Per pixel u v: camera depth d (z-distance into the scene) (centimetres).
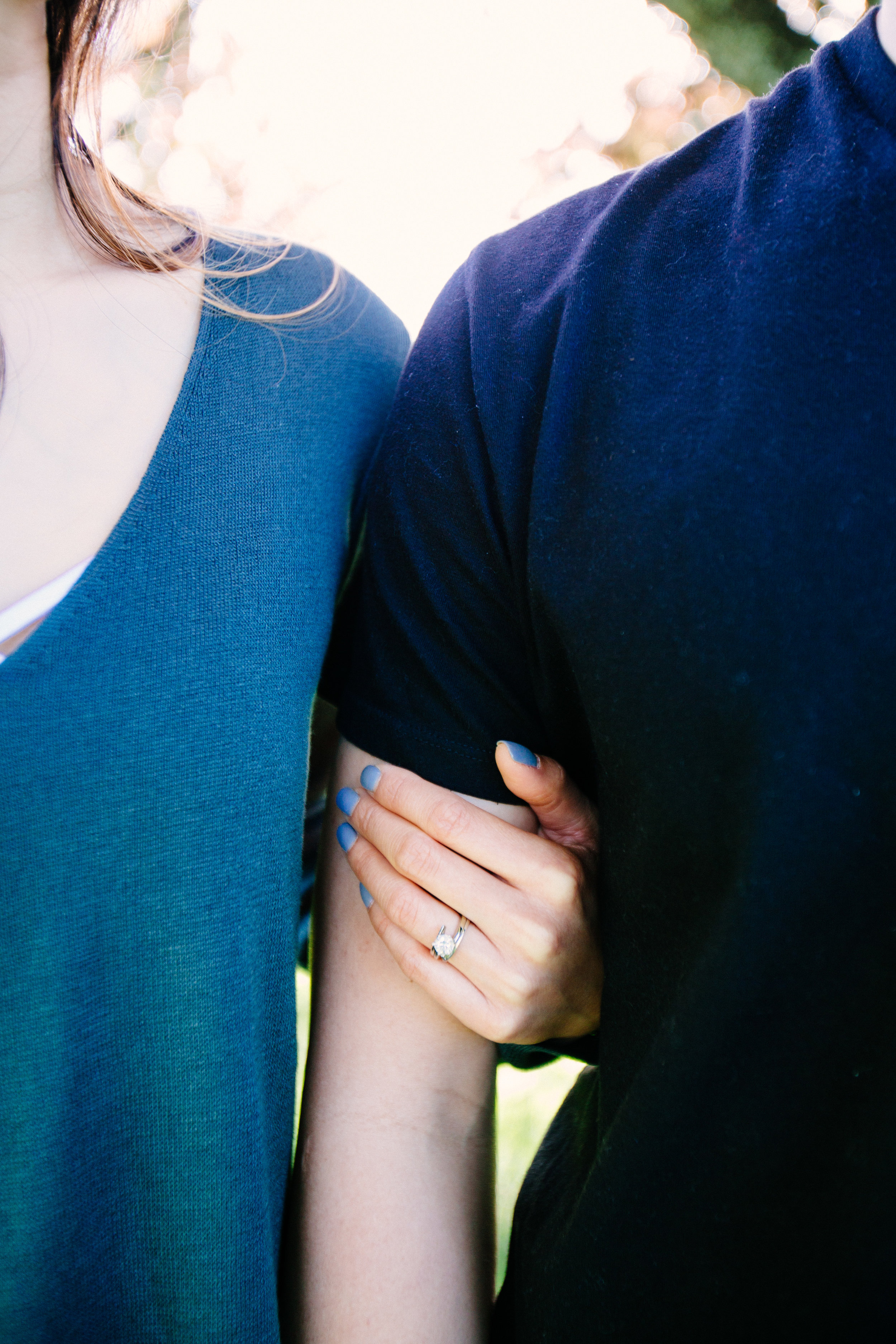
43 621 55
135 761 55
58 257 59
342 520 63
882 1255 51
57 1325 55
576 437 54
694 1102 52
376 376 66
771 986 51
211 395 59
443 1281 60
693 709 51
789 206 53
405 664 60
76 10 58
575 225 58
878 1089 50
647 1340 53
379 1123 61
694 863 52
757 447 51
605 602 53
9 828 53
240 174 359
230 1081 57
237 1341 57
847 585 50
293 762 59
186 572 57
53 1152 54
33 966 54
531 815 61
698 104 436
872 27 54
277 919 58
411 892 60
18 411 57
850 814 50
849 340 51
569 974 60
